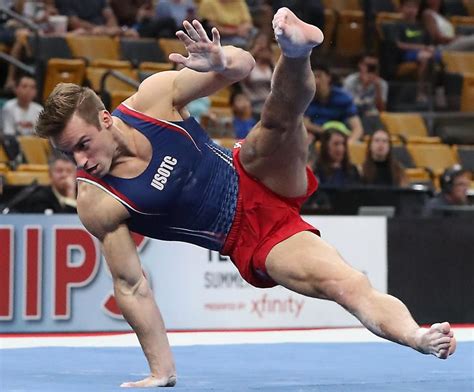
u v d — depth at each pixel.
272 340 10.20
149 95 6.19
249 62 5.99
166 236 6.42
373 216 12.18
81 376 7.15
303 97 5.95
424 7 19.02
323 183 13.59
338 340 10.16
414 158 16.36
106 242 6.25
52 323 10.99
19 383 6.67
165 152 6.16
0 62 15.74
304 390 6.29
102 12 17.61
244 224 6.36
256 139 6.19
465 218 12.50
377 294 5.83
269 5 17.86
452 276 12.43
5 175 13.06
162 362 6.41
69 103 5.88
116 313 11.23
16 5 17.12
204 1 17.41
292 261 6.12
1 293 10.80
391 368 7.81
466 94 17.97
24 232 10.88
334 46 18.44
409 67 18.25
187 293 11.49
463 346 9.47
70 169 11.79
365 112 17.03
